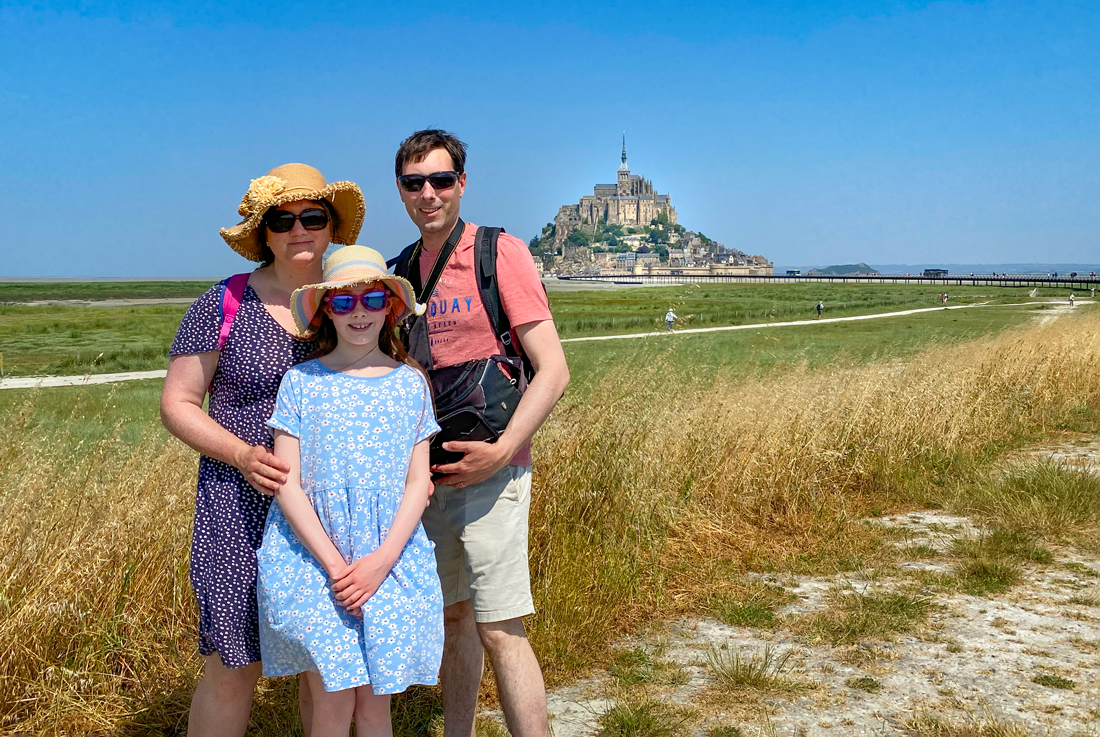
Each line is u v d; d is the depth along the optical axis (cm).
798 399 767
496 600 292
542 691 295
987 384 1004
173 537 408
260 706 345
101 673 344
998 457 790
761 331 4059
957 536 579
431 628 258
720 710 344
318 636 244
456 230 312
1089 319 1773
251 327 272
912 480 699
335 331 274
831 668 384
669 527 559
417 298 314
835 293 10462
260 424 271
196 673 360
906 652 400
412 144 307
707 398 720
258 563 256
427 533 312
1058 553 544
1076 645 405
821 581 501
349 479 255
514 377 302
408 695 366
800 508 634
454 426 282
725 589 481
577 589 422
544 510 476
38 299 11062
